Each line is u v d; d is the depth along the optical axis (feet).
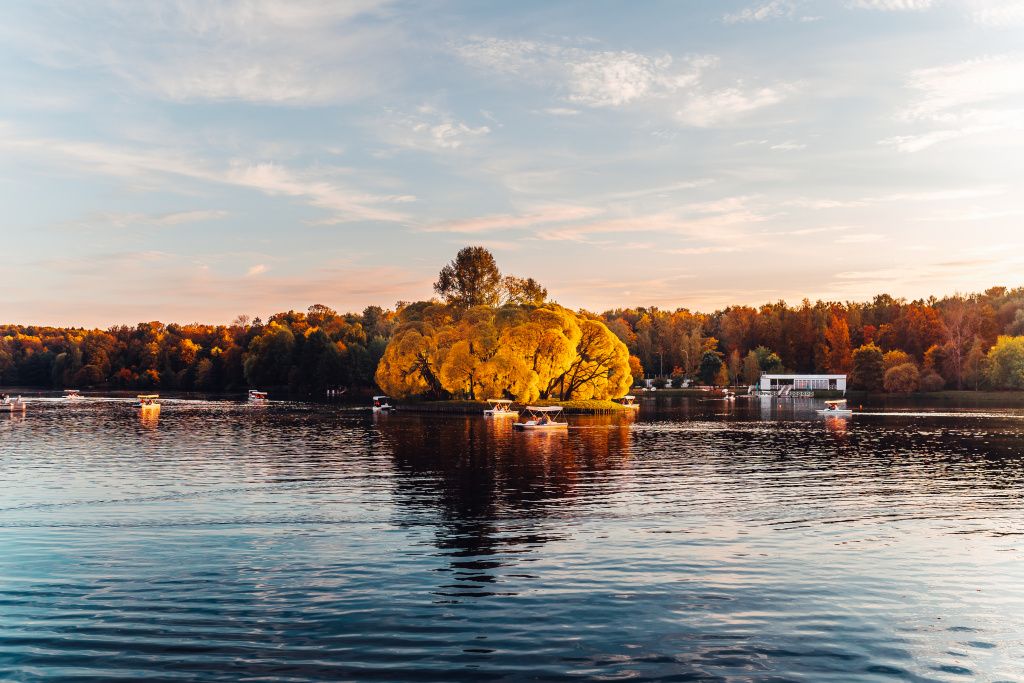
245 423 351.05
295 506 137.28
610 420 381.19
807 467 194.18
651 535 113.80
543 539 111.24
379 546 107.24
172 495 149.07
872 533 115.24
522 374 406.21
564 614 78.89
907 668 66.18
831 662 67.41
